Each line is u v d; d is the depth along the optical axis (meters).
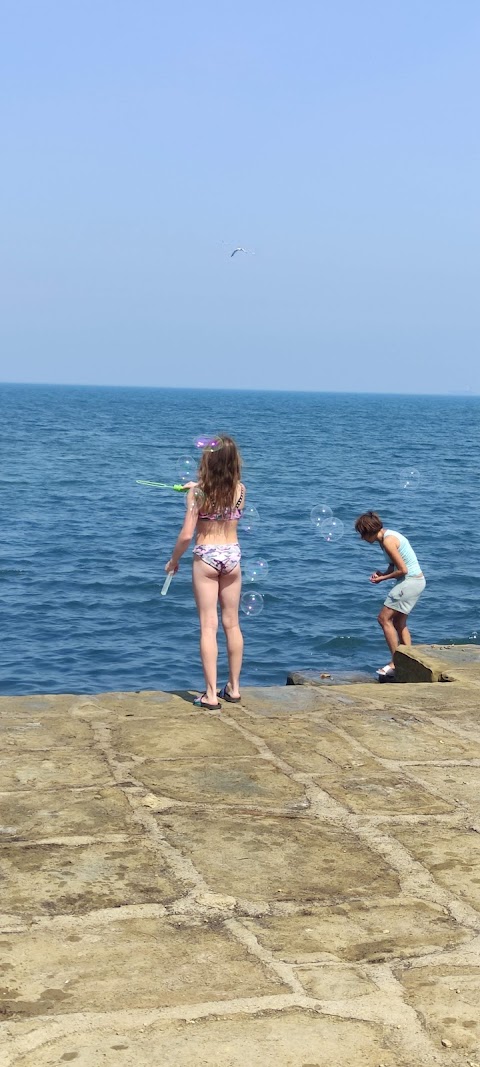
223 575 5.23
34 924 2.91
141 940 2.84
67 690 9.30
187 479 5.92
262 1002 2.55
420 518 22.64
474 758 4.54
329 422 91.56
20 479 30.34
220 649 10.66
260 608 7.54
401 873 3.32
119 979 2.64
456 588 14.04
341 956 2.78
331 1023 2.47
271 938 2.87
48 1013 2.48
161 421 82.56
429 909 3.07
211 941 2.84
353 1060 2.33
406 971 2.71
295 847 3.50
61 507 23.80
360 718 5.14
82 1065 2.29
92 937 2.85
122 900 3.07
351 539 19.28
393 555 7.55
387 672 7.42
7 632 11.47
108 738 4.70
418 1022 2.48
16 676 9.72
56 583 14.34
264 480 32.12
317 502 25.86
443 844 3.56
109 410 109.75
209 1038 2.40
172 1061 2.32
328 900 3.12
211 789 4.05
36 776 4.14
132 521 21.62
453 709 5.36
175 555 5.22
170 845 3.48
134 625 11.93
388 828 3.70
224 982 2.63
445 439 65.38
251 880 3.23
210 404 157.75
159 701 5.41
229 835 3.59
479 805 3.95
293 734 4.83
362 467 38.72
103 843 3.48
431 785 4.17
